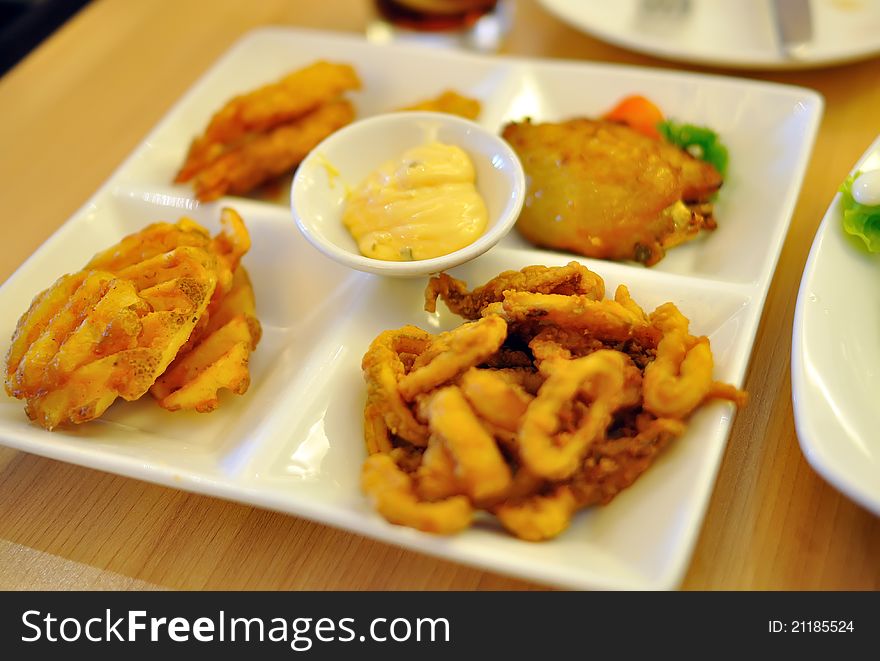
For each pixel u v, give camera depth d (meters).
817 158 0.29
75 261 0.27
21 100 0.37
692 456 0.18
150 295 0.23
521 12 0.39
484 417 0.19
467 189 0.25
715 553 0.19
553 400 0.18
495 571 0.17
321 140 0.30
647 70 0.31
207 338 0.24
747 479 0.20
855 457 0.18
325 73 0.32
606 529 0.18
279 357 0.25
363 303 0.24
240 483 0.19
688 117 0.30
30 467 0.23
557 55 0.36
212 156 0.30
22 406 0.22
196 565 0.20
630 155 0.26
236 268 0.26
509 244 0.27
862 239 0.22
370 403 0.21
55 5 0.48
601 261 0.25
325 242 0.24
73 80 0.38
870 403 0.19
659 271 0.24
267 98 0.30
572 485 0.19
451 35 0.37
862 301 0.21
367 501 0.19
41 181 0.33
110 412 0.23
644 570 0.17
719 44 0.33
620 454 0.19
